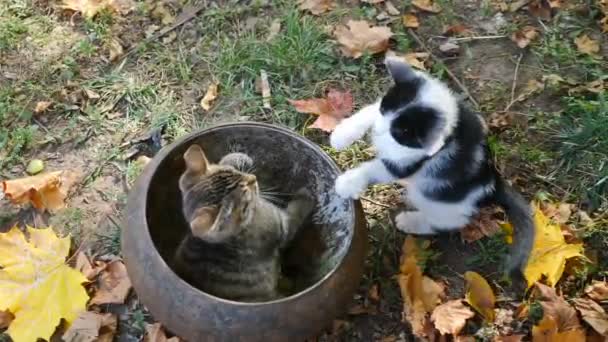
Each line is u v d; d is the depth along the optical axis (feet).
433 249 2.73
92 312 2.53
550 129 2.98
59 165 2.95
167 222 2.55
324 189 2.60
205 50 3.26
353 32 3.23
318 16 3.35
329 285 2.19
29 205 2.83
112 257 2.71
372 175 2.42
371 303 2.60
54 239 2.67
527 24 3.31
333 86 3.15
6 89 3.12
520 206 2.48
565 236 2.65
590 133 2.88
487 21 3.33
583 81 3.12
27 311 2.51
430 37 3.28
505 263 2.66
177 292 2.12
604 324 2.45
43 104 3.07
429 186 2.45
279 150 2.61
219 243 2.34
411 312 2.51
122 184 2.90
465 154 2.35
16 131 2.99
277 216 2.54
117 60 3.24
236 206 2.24
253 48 3.22
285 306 2.12
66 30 3.31
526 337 2.51
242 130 2.55
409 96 2.27
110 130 3.04
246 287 2.41
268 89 3.13
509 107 3.06
